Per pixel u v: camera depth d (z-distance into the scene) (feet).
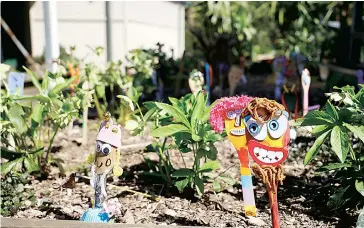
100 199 8.91
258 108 7.93
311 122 9.48
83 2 37.60
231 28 35.12
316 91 27.78
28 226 8.14
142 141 16.72
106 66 19.33
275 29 50.42
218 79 29.55
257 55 49.49
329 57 31.58
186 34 48.24
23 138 12.23
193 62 31.19
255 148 8.03
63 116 12.00
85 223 8.25
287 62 25.58
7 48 41.22
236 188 11.62
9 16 41.22
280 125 7.95
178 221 9.68
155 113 10.91
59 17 37.86
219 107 8.20
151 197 10.84
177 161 13.75
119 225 8.14
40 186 11.75
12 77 15.01
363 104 9.70
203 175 11.19
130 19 37.93
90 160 9.17
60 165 12.46
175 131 10.12
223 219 9.77
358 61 29.17
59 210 10.16
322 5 33.45
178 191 11.26
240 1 34.40
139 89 20.06
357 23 28.86
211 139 10.11
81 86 14.15
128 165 13.34
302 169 13.07
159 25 43.91
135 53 21.25
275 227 8.11
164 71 28.68
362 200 9.87
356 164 9.94
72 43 38.17
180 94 27.40
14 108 11.84
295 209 10.39
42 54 42.01
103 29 37.83
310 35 37.09
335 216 9.95
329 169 9.87
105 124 8.85
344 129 9.00
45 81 12.50
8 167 11.19
